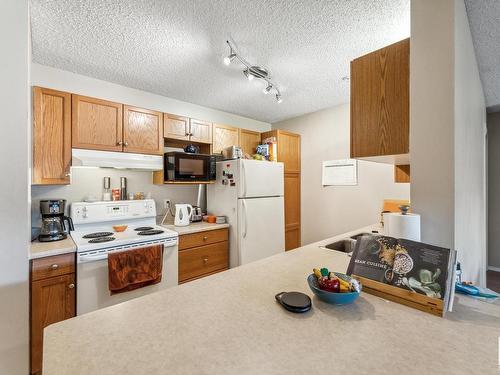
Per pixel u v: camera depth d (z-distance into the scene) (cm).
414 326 66
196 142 285
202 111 312
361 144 130
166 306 77
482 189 229
